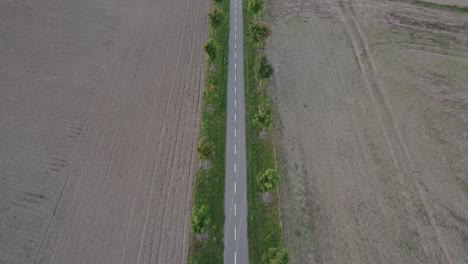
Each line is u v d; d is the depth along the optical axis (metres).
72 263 25.39
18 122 34.53
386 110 37.59
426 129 36.03
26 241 26.44
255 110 36.50
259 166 31.77
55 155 32.03
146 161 31.94
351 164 32.62
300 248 26.92
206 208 27.02
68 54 42.19
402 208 29.72
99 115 35.59
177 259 25.84
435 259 26.91
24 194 29.19
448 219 29.23
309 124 35.84
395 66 42.78
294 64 42.44
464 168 32.91
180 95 38.06
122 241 26.66
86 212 28.23
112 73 40.19
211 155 31.92
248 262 25.73
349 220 28.75
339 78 41.00
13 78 38.81
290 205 29.42
